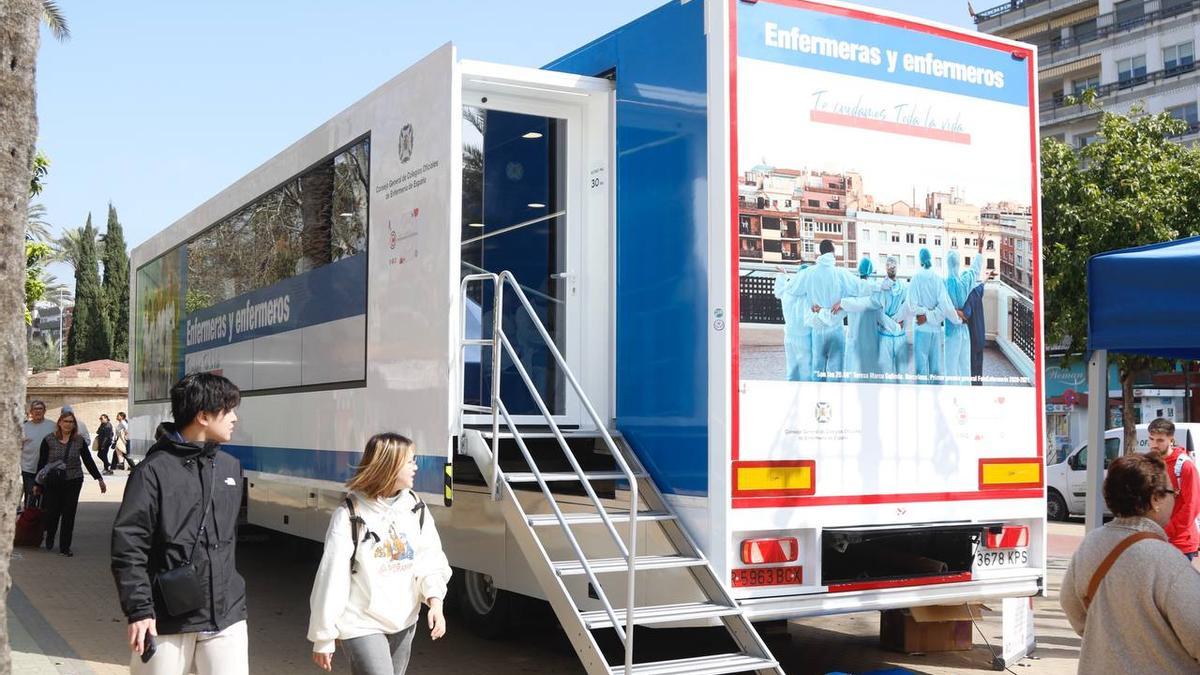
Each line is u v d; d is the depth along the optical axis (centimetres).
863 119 647
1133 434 1853
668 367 633
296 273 905
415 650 790
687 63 630
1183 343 575
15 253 361
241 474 442
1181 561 366
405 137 709
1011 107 705
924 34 673
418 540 475
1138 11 4800
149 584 409
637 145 668
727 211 600
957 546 673
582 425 694
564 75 688
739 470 592
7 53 363
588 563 579
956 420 665
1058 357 3269
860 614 960
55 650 798
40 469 1338
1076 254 1812
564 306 712
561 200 720
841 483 622
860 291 638
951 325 669
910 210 659
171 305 1305
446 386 639
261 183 996
